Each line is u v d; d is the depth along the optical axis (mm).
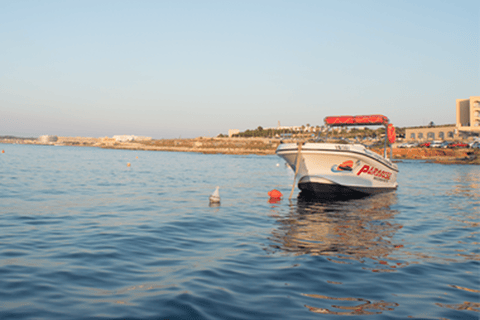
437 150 70875
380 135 19781
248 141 156250
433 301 5062
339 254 7391
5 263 6211
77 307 4535
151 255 7039
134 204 13758
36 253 6910
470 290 5520
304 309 4668
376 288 5512
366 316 4523
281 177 29500
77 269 6031
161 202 14484
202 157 87062
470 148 68625
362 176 17109
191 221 10664
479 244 8516
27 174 25922
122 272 5953
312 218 11531
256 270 6219
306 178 16672
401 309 4762
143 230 9242
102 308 4523
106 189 18500
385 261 6965
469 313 4684
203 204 14227
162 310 4500
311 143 15828
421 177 31609
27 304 4578
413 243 8508
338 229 9930
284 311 4586
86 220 10367
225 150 138375
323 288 5445
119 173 30484
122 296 4926
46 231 8820
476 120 87812
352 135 19469
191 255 7113
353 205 14617
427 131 100000
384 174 18750
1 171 27844
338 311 4645
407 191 20359
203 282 5543
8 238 7992
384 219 11625
